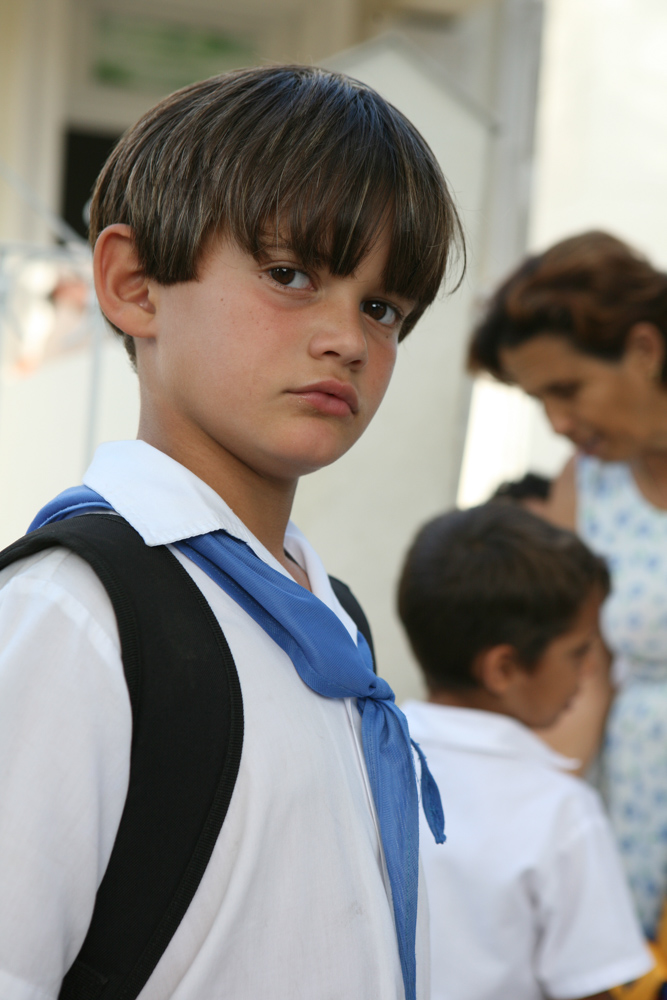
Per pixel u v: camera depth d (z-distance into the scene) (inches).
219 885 28.5
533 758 62.0
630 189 212.8
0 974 25.9
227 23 260.5
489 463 142.1
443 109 96.9
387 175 33.1
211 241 31.9
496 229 202.7
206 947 28.1
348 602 44.7
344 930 30.5
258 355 31.5
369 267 32.9
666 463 91.9
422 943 37.3
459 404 100.3
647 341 81.7
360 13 237.8
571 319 81.6
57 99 236.1
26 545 30.4
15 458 122.9
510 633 63.6
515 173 208.2
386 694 36.7
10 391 122.7
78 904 27.6
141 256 33.5
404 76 95.8
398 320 35.7
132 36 259.4
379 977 31.0
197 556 32.2
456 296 99.0
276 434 31.7
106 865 28.3
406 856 34.3
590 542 96.6
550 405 87.8
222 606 31.5
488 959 56.4
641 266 83.0
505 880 57.2
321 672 33.1
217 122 32.7
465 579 63.9
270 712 30.4
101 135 262.2
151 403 34.6
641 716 88.8
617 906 58.4
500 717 63.3
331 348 31.7
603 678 93.0
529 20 216.1
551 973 57.3
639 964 57.4
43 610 28.9
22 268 147.2
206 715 29.0
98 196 36.8
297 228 31.3
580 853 58.6
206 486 33.0
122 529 31.1
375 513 98.2
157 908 28.2
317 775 30.9
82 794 27.4
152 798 28.4
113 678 28.4
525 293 83.4
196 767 28.6
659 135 214.2
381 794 34.2
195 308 32.2
